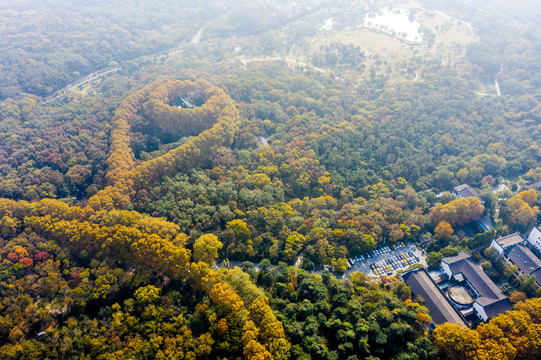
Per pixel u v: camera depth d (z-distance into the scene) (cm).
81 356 16750
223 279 19950
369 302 19275
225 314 18025
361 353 17075
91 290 19762
